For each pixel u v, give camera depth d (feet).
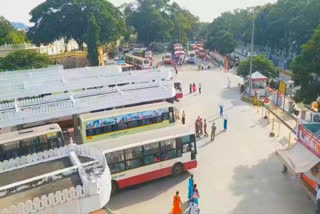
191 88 118.52
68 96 70.79
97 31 165.68
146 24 287.48
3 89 70.64
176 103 101.09
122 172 47.26
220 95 111.24
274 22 202.69
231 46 216.33
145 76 87.15
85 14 191.72
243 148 63.00
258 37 228.02
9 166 35.94
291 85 112.06
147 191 48.29
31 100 66.49
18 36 187.73
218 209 42.42
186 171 53.93
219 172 53.11
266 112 87.25
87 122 59.77
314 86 64.34
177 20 289.94
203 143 66.33
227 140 67.62
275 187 47.73
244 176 51.42
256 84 112.06
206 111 91.15
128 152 47.26
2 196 29.84
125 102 71.77
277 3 212.02
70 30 197.06
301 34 179.22
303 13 174.40
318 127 48.62
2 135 53.83
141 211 42.80
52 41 197.98
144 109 64.80
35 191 30.58
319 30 66.33
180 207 40.63
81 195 29.71
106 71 94.63
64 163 36.70
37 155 37.29
